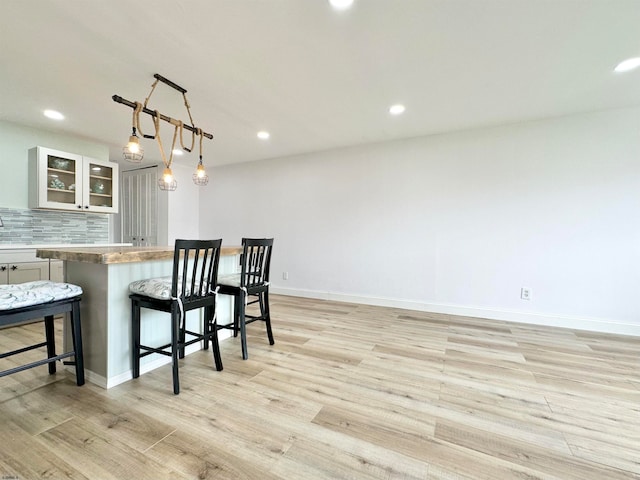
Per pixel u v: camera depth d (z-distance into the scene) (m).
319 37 1.90
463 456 1.31
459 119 3.26
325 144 4.19
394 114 3.12
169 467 1.22
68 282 2.07
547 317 3.28
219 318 2.74
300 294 4.74
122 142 3.99
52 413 1.57
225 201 5.47
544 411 1.66
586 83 2.47
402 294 4.00
